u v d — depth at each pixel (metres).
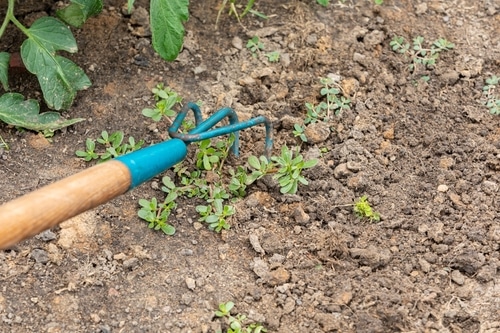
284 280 1.04
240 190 1.12
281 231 1.09
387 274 1.05
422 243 1.08
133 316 1.01
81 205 0.88
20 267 1.04
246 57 1.25
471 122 1.20
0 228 0.82
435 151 1.17
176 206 1.11
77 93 1.19
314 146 1.17
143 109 1.16
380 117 1.20
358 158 1.15
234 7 1.28
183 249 1.07
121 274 1.05
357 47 1.27
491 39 1.30
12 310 1.01
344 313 1.02
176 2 1.08
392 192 1.13
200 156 1.13
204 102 1.20
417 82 1.24
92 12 1.15
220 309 1.02
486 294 1.04
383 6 1.32
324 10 1.30
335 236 1.07
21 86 1.20
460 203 1.12
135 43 1.24
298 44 1.27
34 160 1.14
